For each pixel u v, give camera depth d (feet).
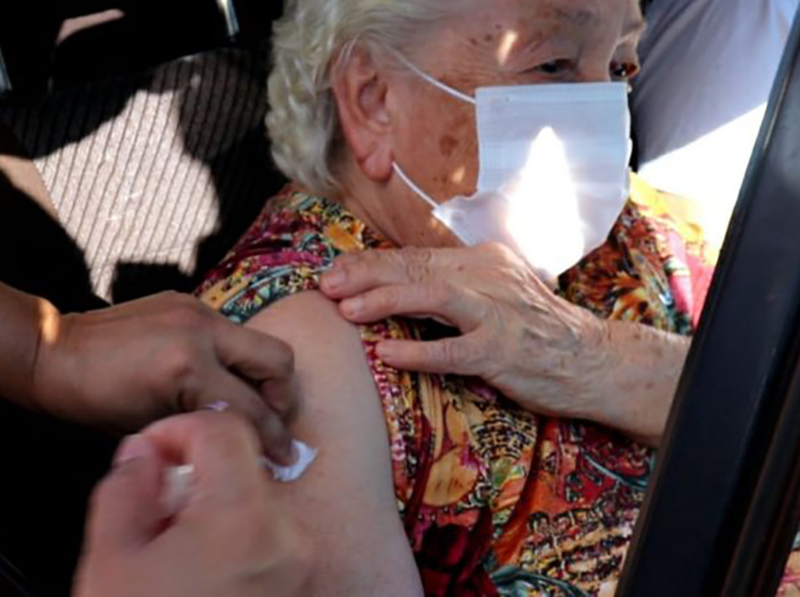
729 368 1.89
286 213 4.23
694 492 1.92
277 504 1.88
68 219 4.50
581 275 4.84
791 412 1.84
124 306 3.48
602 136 4.14
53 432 3.55
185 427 1.91
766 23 6.89
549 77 4.05
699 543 1.92
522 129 4.06
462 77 3.97
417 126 4.06
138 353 3.27
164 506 1.82
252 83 5.22
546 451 4.17
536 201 4.18
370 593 3.43
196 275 5.12
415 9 3.89
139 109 4.75
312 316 3.73
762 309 1.86
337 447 3.53
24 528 3.34
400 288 3.76
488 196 4.13
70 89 4.61
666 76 7.26
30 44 6.57
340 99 4.10
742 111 6.98
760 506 1.89
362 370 3.70
